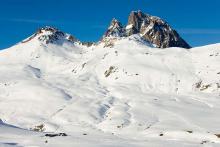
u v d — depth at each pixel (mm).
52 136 136500
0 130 143750
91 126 190375
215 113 187125
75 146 116000
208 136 144250
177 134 151000
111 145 118000
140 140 135625
